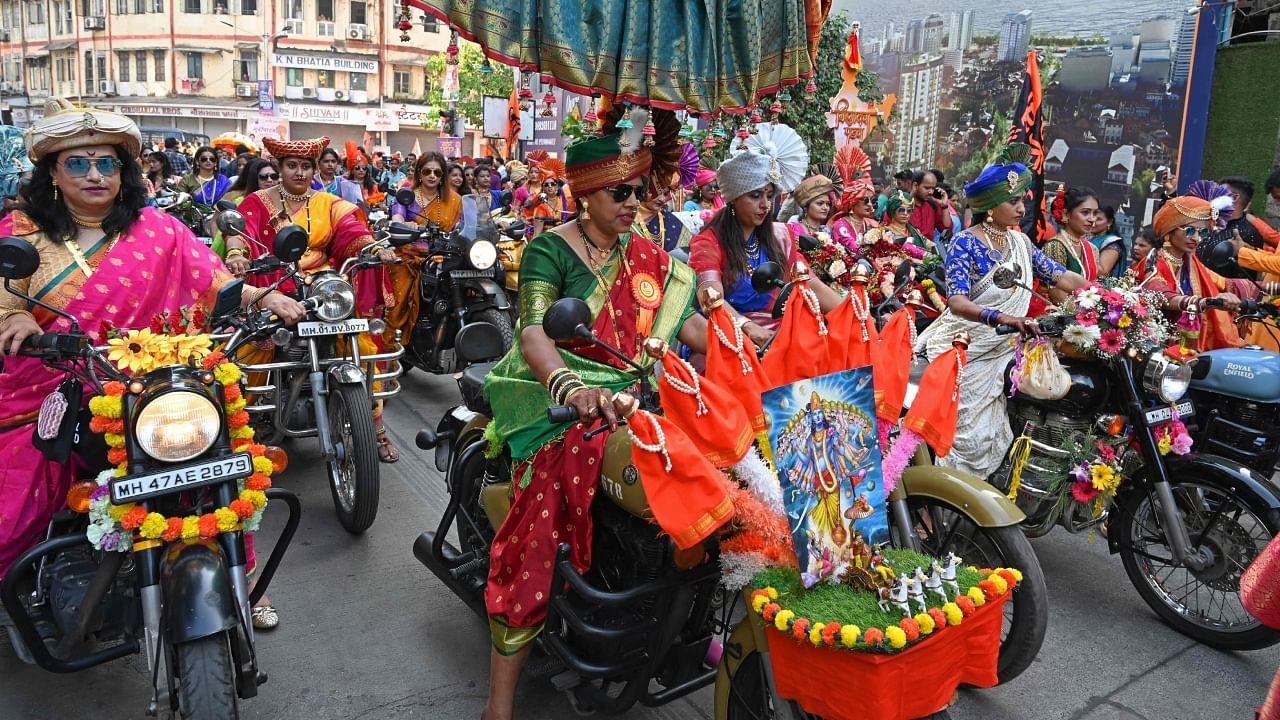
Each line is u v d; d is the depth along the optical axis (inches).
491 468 133.6
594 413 83.3
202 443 98.9
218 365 106.3
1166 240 193.9
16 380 114.8
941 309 170.6
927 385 100.7
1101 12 420.8
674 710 123.8
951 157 526.3
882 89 563.8
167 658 95.2
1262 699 129.0
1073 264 193.8
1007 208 160.4
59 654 109.0
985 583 87.1
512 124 219.0
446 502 195.2
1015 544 120.5
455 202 303.1
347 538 176.6
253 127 1497.3
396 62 1535.4
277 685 127.3
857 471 89.9
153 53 1508.4
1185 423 166.2
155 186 432.5
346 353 186.9
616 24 97.9
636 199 104.2
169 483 97.3
